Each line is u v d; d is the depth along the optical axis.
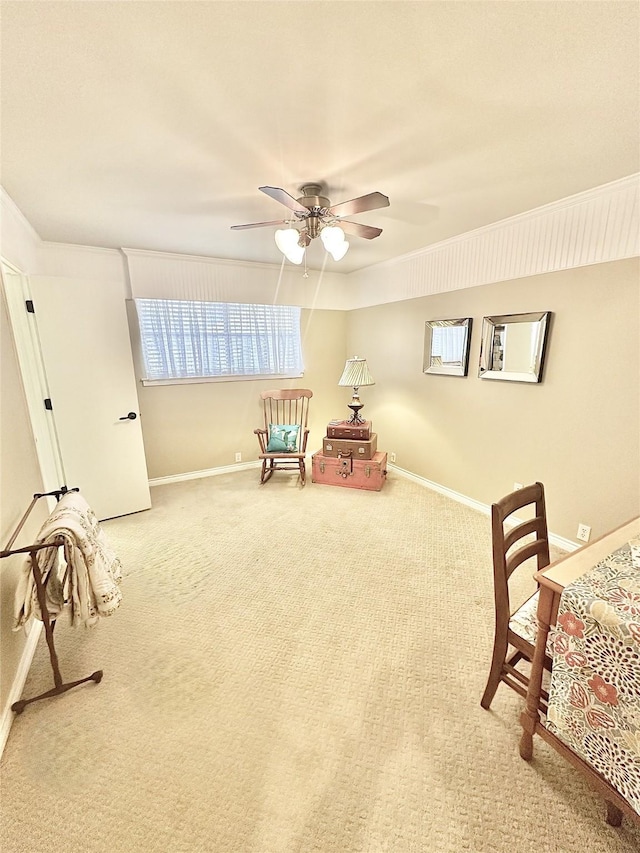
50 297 2.71
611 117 1.42
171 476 4.00
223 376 4.09
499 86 1.24
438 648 1.79
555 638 1.11
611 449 2.29
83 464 3.00
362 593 2.19
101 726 1.44
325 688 1.59
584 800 1.19
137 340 3.60
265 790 1.22
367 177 1.92
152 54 1.08
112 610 1.57
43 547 1.43
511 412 2.87
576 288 2.35
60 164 1.74
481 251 2.90
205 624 1.96
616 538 1.34
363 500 3.50
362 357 4.55
